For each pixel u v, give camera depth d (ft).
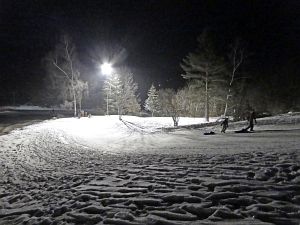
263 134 81.71
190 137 91.45
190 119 159.12
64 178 36.73
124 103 213.66
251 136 78.84
